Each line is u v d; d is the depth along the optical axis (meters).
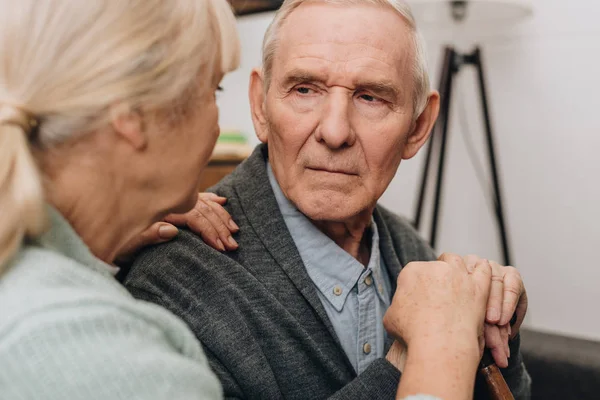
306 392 0.84
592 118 2.21
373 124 0.87
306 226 0.93
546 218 2.34
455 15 2.00
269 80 0.90
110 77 0.52
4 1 0.51
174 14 0.55
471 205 2.47
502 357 0.87
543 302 2.38
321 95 0.86
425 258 1.14
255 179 0.96
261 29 2.66
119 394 0.47
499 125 2.38
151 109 0.55
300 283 0.88
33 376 0.45
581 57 2.20
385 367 0.77
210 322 0.81
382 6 0.87
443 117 2.14
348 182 0.87
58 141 0.52
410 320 0.76
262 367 0.81
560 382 1.35
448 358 0.69
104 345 0.48
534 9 2.26
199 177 0.64
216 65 0.61
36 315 0.47
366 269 0.95
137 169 0.57
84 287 0.52
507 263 2.19
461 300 0.78
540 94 2.29
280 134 0.88
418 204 2.22
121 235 0.61
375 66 0.84
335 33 0.84
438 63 2.43
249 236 0.92
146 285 0.84
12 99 0.50
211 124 0.62
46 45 0.50
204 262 0.86
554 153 2.29
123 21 0.52
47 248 0.53
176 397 0.50
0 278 0.50
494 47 2.35
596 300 2.28
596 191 2.23
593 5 2.16
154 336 0.53
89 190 0.55
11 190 0.49
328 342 0.88
